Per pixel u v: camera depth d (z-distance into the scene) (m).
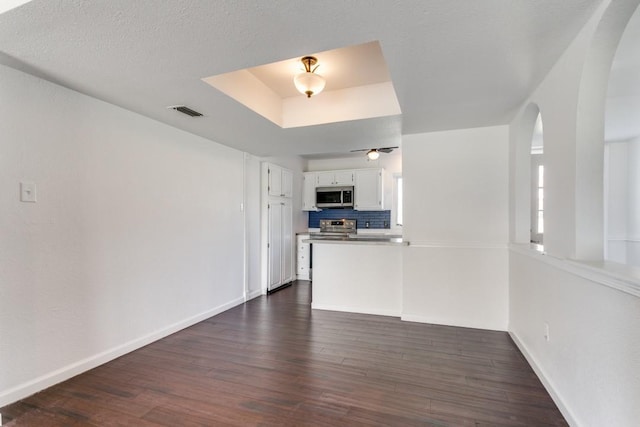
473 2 1.46
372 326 3.58
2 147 2.06
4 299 2.07
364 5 1.48
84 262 2.53
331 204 6.28
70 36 1.72
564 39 1.79
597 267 1.53
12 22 1.58
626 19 1.47
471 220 3.57
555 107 2.09
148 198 3.09
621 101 3.07
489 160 3.50
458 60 2.02
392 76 2.24
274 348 2.97
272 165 5.32
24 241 2.16
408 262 3.77
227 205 4.27
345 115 3.24
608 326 1.46
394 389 2.26
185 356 2.80
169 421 1.92
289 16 1.57
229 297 4.30
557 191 2.06
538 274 2.43
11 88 2.09
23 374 2.16
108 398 2.15
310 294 5.09
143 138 3.04
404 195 3.78
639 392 1.25
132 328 2.92
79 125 2.49
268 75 2.92
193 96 2.57
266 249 5.17
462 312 3.59
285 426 1.87
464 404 2.08
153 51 1.89
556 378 2.07
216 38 1.76
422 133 3.71
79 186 2.49
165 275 3.28
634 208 4.33
